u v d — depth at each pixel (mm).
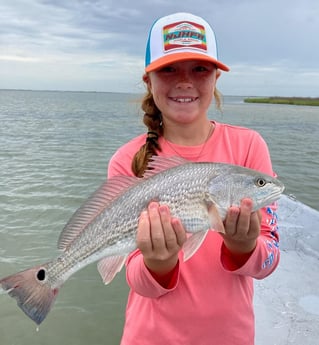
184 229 561
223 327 613
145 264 586
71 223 647
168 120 701
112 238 621
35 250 1811
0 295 1468
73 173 3346
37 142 5215
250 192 597
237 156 698
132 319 658
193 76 667
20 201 2523
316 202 2680
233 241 580
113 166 721
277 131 7219
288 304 1015
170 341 616
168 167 621
